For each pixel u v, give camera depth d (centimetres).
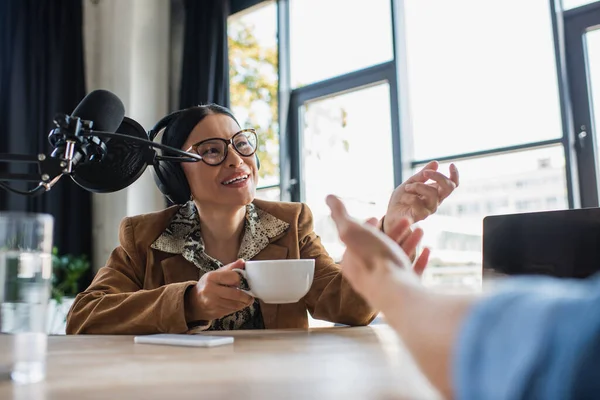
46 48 338
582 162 221
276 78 322
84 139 81
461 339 21
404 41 280
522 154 234
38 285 46
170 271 112
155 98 339
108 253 329
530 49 235
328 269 114
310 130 314
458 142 256
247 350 62
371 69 286
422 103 271
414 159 272
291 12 329
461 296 25
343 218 35
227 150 117
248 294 81
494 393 18
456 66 259
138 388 40
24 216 47
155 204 333
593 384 17
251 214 123
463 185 251
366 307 100
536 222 77
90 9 363
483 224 82
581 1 228
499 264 79
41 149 327
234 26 345
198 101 314
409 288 28
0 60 323
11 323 44
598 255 71
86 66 355
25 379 44
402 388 39
